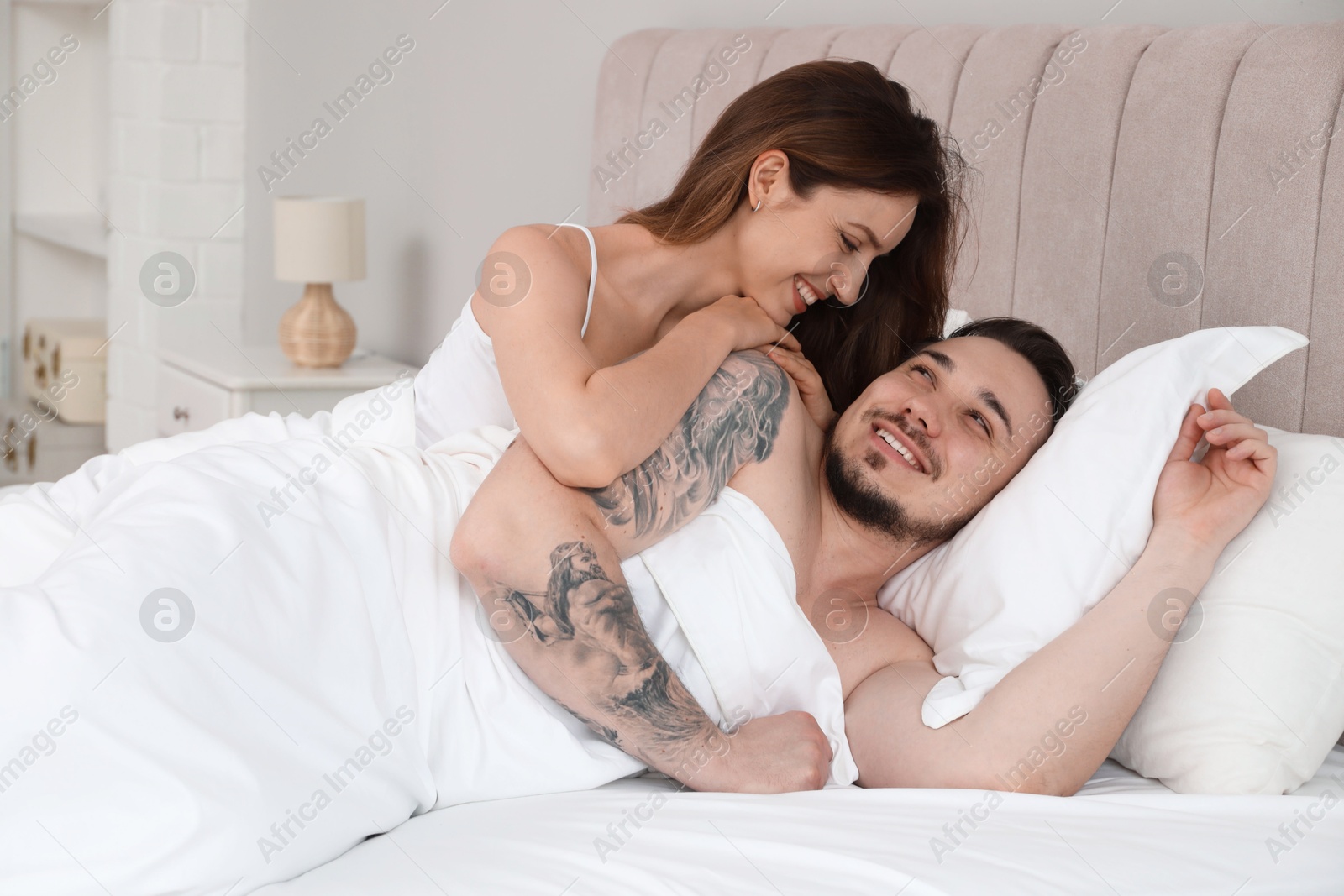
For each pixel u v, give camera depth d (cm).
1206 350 129
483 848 95
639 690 109
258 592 98
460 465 129
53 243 400
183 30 352
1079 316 160
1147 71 152
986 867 92
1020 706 113
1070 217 161
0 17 385
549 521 109
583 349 116
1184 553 118
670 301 139
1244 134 139
